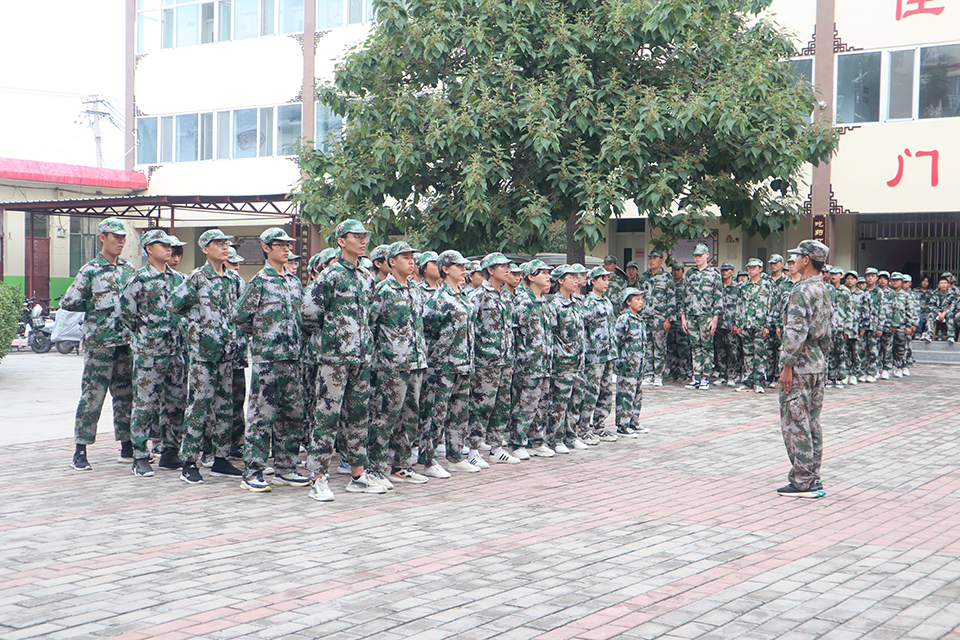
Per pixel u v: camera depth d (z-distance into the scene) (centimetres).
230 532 574
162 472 780
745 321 1421
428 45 1288
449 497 695
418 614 421
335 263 680
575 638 395
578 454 896
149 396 759
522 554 529
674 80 1352
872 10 1909
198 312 730
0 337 1488
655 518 628
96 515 616
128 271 781
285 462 738
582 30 1288
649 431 1041
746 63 1365
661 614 426
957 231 2047
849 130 1934
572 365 887
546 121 1220
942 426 1069
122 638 387
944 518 633
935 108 1870
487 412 828
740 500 690
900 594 459
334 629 401
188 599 439
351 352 678
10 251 2627
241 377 817
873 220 2098
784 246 2111
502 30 1305
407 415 749
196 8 2611
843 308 1497
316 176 1405
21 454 857
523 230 1270
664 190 1254
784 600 448
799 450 698
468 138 1266
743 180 1406
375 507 655
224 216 2578
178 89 2642
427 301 778
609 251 2284
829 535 583
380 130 1318
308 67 2436
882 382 1609
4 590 450
